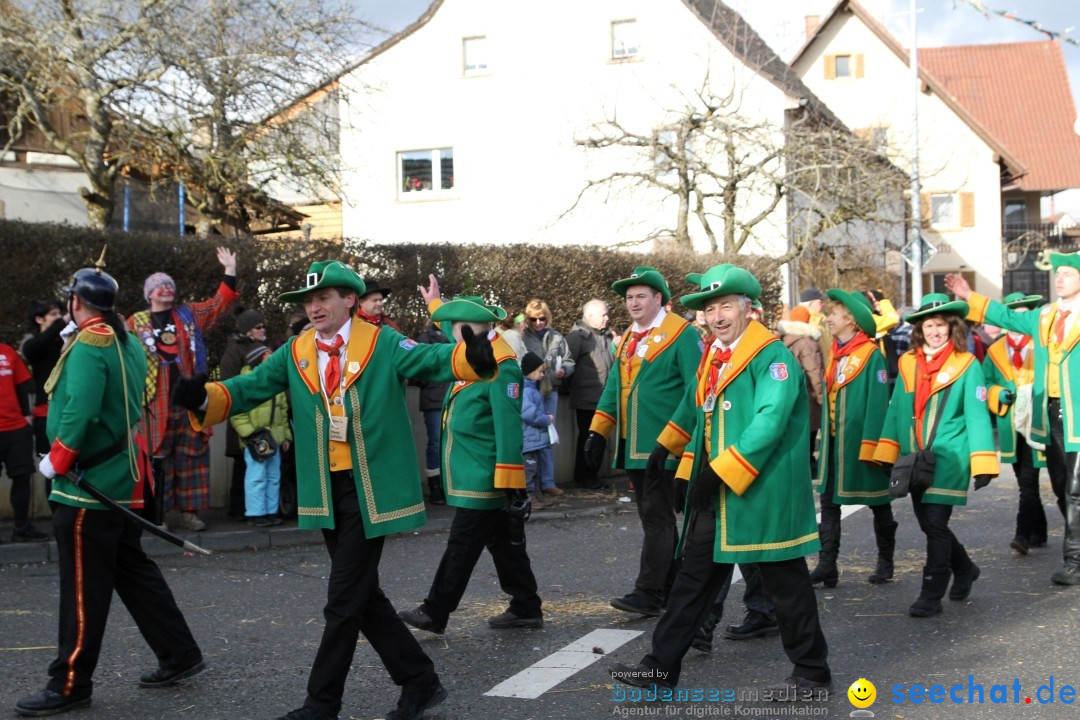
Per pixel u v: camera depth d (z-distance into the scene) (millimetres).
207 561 8438
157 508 5398
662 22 26781
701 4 27438
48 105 14852
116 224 18359
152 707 5035
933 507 6516
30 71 13828
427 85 28547
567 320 13508
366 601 4551
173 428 9086
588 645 6004
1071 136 42844
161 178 16453
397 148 28766
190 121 14953
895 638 6027
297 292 4594
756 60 25484
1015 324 7703
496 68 28109
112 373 5066
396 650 4703
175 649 5266
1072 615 6406
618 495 11641
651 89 26844
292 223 19906
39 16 13773
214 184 15648
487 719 4828
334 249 11500
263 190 17297
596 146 21312
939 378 6598
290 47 14898
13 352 8680
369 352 4617
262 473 9391
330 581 4566
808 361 9641
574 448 12609
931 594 6477
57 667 4938
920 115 36844
